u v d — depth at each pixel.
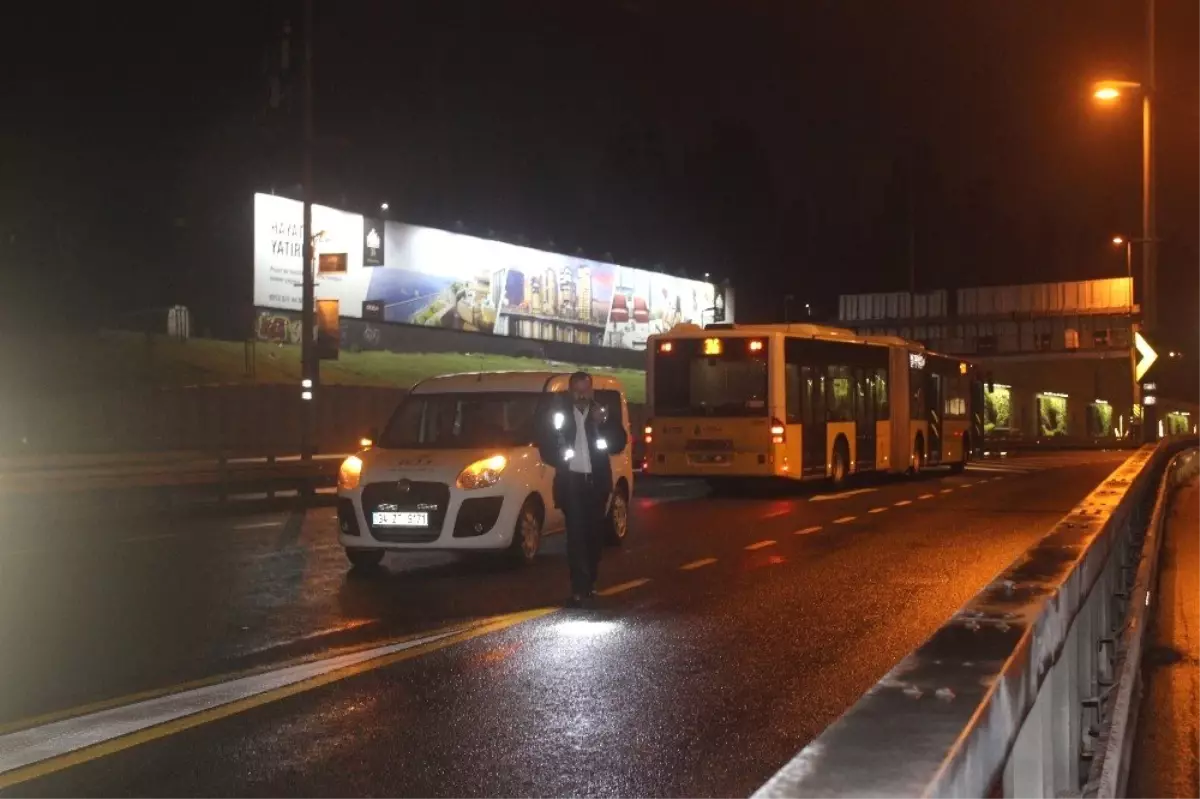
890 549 15.75
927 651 3.77
